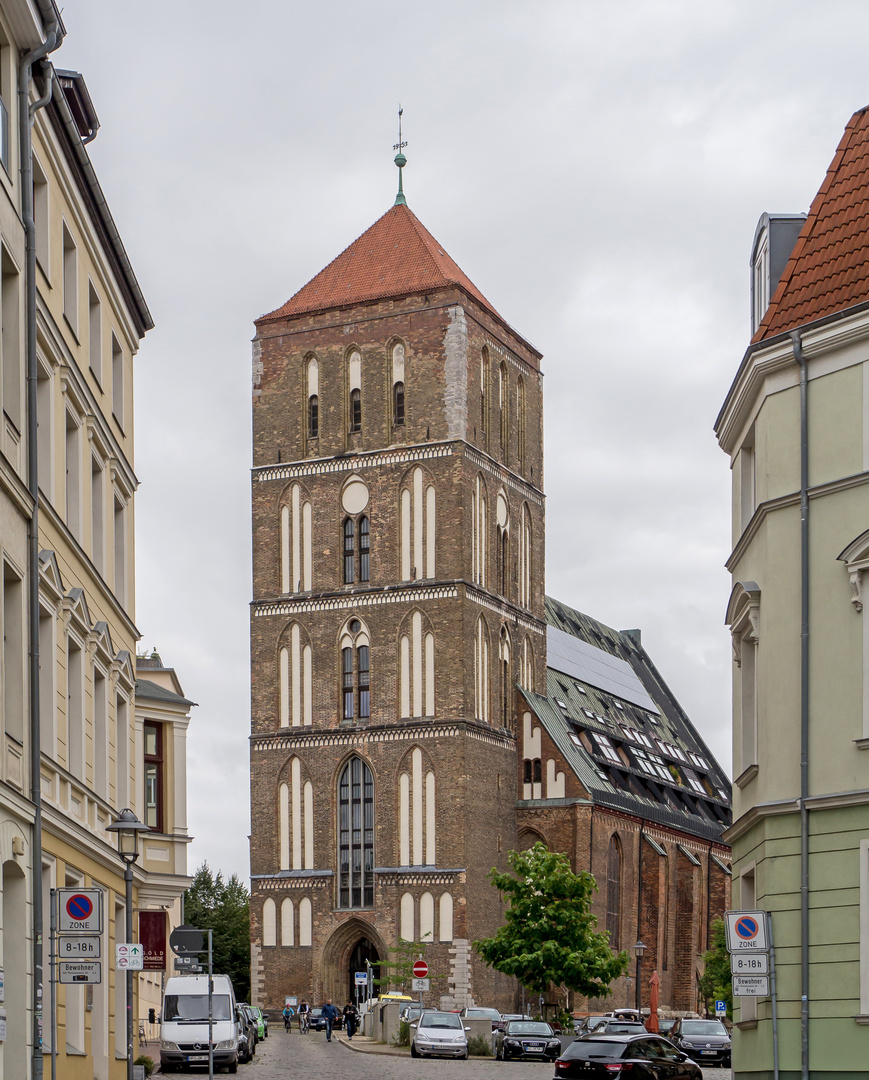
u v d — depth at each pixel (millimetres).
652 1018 75188
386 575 99312
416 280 101188
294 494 102562
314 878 98312
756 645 35281
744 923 30875
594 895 102062
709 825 123250
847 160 35000
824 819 31578
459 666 96875
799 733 32562
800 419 33344
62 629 34438
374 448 100625
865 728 31094
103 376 40594
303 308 103438
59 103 32875
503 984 96750
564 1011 84125
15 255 28938
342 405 101938
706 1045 66625
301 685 100688
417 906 95500
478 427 101000
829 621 32219
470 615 98188
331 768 99000
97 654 38781
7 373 28906
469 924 94562
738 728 36562
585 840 101625
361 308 102000
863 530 31828
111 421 41625
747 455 37656
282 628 101688
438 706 97000
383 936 95812
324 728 99625
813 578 32656
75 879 35500
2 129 28406
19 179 29609
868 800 30672
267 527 103062
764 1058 32562
